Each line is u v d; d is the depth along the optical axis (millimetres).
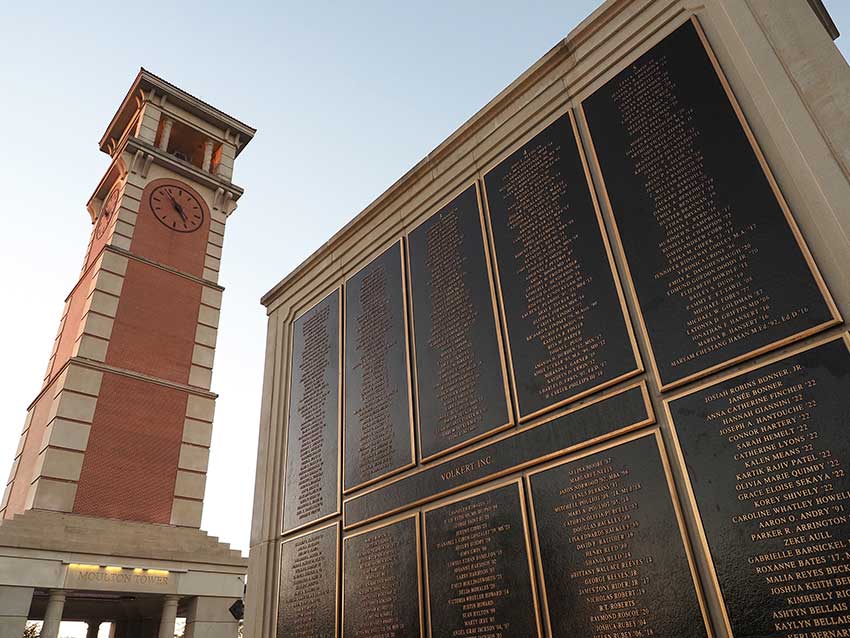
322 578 7008
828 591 3523
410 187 8500
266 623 7492
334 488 7469
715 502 4145
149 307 25047
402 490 6508
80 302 25531
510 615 4996
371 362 7770
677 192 5312
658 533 4348
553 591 4789
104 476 20641
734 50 5449
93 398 21734
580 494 4918
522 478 5398
